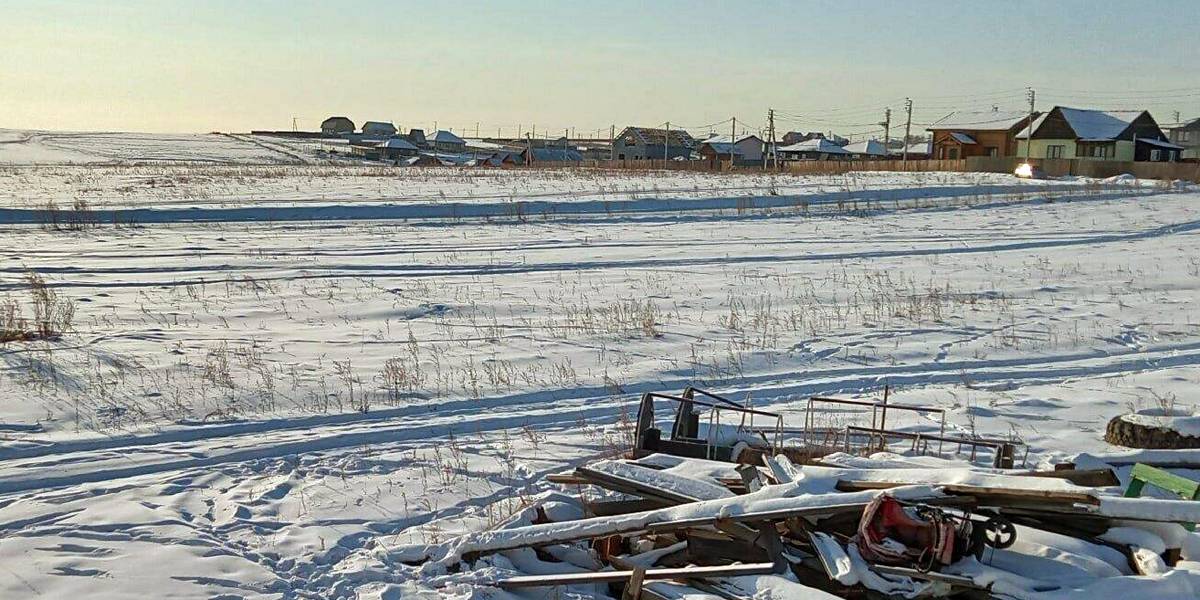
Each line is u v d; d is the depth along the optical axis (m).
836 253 26.83
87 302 18.42
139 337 15.37
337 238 28.77
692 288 20.92
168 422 11.02
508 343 15.30
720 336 15.87
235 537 7.85
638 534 7.00
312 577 7.12
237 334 15.84
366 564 7.25
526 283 21.48
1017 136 81.19
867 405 11.02
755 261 25.25
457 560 7.29
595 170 62.03
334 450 10.20
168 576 7.01
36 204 34.19
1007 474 7.36
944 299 19.42
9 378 12.61
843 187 43.75
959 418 11.23
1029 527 6.88
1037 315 17.78
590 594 6.81
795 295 20.05
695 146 109.75
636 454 9.12
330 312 17.83
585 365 13.88
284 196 38.47
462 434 10.80
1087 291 20.66
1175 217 35.38
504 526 7.67
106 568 7.12
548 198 38.12
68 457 9.78
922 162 67.31
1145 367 14.08
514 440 10.52
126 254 24.72
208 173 54.56
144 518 8.12
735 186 44.28
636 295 19.95
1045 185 45.09
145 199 36.84
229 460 9.84
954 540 6.27
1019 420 11.16
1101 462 8.42
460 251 26.38
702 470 8.02
